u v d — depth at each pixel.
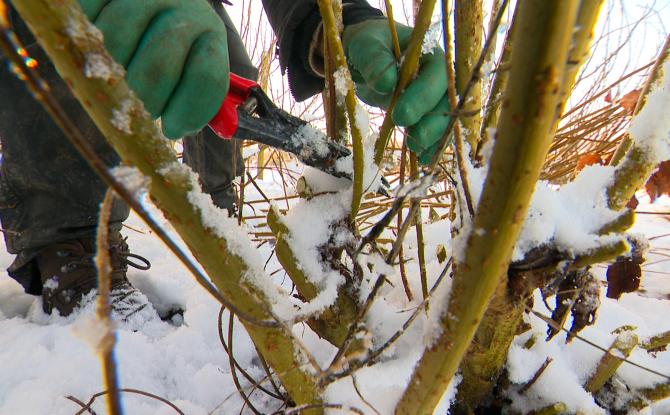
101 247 0.31
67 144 1.15
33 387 0.89
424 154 0.80
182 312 1.27
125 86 0.40
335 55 0.60
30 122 1.12
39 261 1.21
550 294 0.71
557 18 0.29
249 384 0.92
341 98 0.76
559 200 0.58
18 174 1.15
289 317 0.57
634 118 0.61
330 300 0.72
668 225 2.15
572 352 0.80
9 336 1.07
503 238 0.37
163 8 0.60
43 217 1.17
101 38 0.37
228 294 0.54
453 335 0.43
